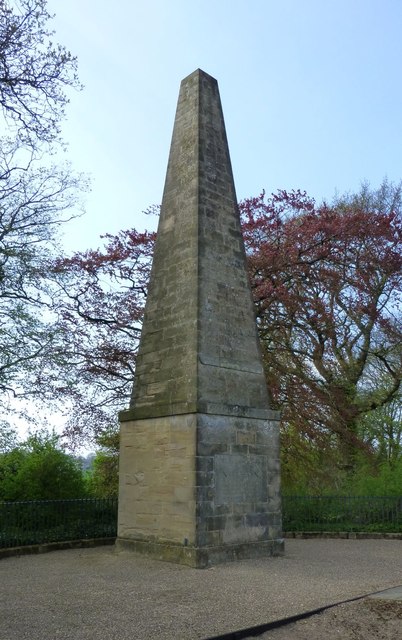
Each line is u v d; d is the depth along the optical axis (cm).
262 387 1477
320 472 2217
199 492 1254
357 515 2005
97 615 834
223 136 1602
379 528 1945
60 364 1848
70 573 1173
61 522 1609
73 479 1917
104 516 1695
